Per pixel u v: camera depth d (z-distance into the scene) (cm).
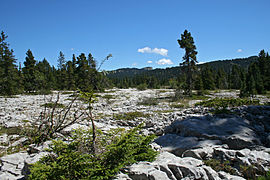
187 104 1905
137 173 338
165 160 412
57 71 5806
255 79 4275
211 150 478
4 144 703
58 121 786
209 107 1077
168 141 622
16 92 3500
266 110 814
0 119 1155
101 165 338
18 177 414
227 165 423
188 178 339
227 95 3394
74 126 781
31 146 605
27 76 3856
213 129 622
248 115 746
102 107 1792
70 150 349
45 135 655
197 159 423
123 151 362
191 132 625
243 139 531
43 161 361
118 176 330
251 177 377
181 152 535
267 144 529
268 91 4216
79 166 313
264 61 5334
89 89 392
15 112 1464
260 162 406
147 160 407
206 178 349
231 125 639
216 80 6106
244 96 2723
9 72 3972
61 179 296
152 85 7438
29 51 5138
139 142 423
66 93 3444
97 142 400
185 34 3309
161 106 1811
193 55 3241
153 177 324
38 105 1908
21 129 833
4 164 476
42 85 1547
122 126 988
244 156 439
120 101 2494
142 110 1527
